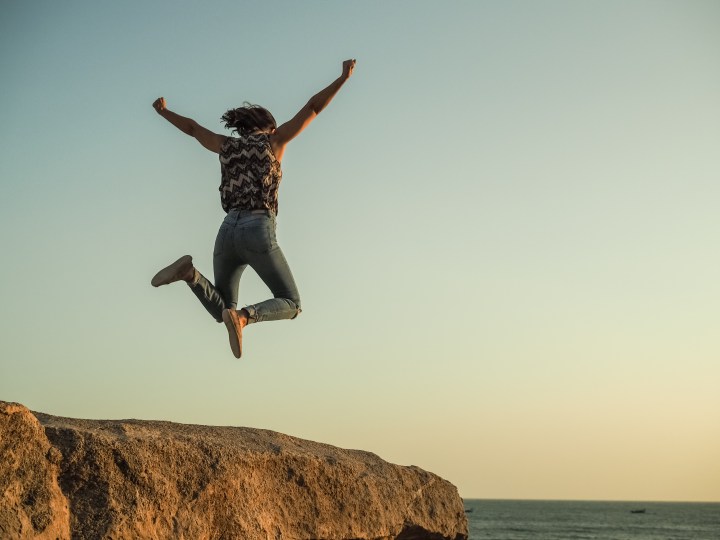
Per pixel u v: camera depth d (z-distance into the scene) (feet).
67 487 20.72
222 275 21.94
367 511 28.30
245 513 24.13
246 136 21.49
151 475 21.93
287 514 25.67
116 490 21.15
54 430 20.93
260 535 24.29
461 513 33.19
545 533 348.79
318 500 26.76
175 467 22.70
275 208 21.58
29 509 19.47
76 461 20.81
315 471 26.89
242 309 20.57
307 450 27.91
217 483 23.34
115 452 21.42
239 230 21.08
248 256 21.22
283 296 21.49
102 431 22.20
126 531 20.83
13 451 19.56
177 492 22.53
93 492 20.94
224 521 23.56
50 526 19.57
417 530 30.91
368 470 29.43
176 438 23.34
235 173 21.29
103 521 20.58
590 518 529.45
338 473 27.68
